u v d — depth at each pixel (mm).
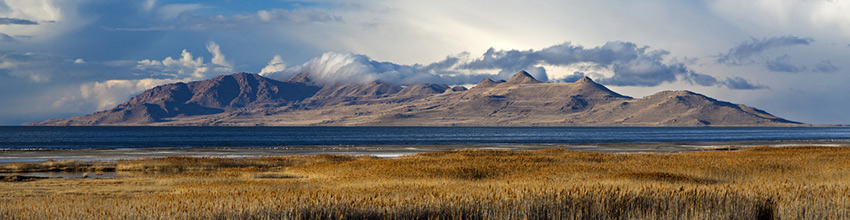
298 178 29031
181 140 139000
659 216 11344
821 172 25609
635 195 12633
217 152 70750
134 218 10609
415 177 26297
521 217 11234
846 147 64562
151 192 22234
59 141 131500
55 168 38062
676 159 39938
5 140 139625
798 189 13688
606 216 11453
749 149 61969
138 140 139500
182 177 28625
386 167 32594
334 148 83375
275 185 23078
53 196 19391
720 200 12047
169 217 10477
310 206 11406
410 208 11469
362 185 21766
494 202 11820
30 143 117625
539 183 20031
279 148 83250
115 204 12016
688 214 11414
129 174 34656
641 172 26219
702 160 37906
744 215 11477
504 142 124062
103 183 26391
